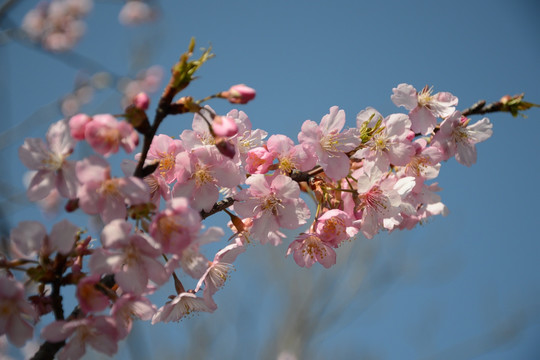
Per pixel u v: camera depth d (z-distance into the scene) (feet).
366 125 1.85
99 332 1.66
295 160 1.84
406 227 1.97
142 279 1.67
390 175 1.90
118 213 1.66
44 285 1.70
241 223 1.88
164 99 1.67
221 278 1.86
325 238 1.84
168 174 1.81
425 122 1.91
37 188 1.69
